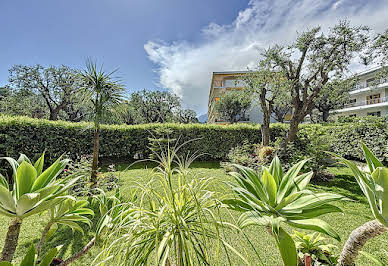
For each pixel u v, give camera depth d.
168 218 0.86
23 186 0.77
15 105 14.98
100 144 7.46
